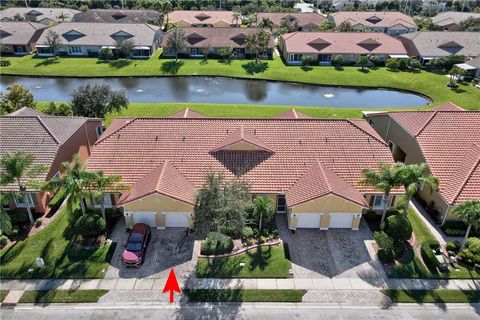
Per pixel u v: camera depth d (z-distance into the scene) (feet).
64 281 92.99
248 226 109.70
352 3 503.20
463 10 506.48
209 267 97.25
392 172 103.24
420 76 272.31
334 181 110.32
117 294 89.97
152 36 310.45
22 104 172.65
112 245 104.17
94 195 98.84
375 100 236.22
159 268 97.30
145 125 127.13
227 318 84.53
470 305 88.63
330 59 300.20
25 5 470.80
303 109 201.57
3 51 307.99
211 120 129.90
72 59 297.33
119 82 260.21
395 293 91.25
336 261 100.48
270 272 96.17
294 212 107.04
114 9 450.71
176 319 84.12
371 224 113.70
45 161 118.21
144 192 104.99
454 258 100.99
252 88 253.03
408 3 521.24
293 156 119.65
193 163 117.50
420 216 117.91
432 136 129.29
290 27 372.38
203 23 379.35
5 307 86.58
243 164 117.39
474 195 110.11
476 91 242.78
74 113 163.84
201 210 95.76
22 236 106.63
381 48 303.07
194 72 273.54
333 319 84.74
